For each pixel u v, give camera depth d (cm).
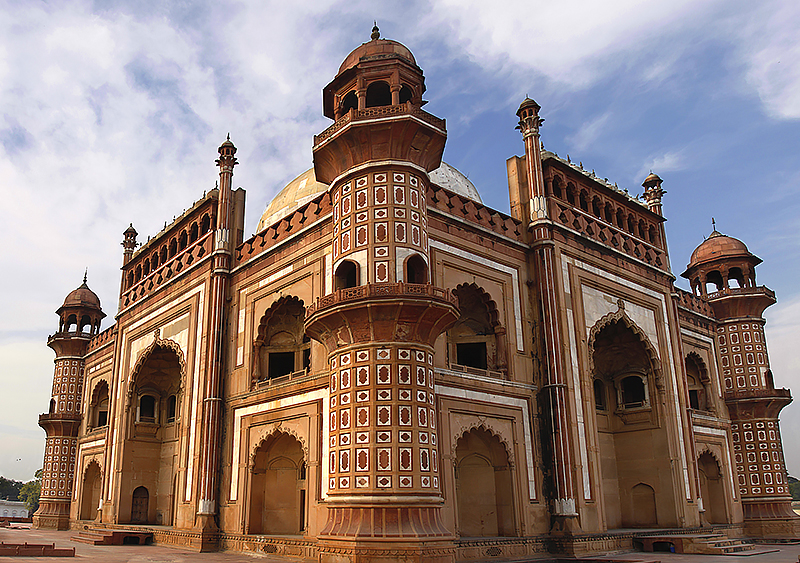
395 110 964
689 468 1358
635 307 1398
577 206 1359
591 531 1105
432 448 870
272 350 1257
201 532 1190
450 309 896
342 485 853
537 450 1127
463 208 1157
